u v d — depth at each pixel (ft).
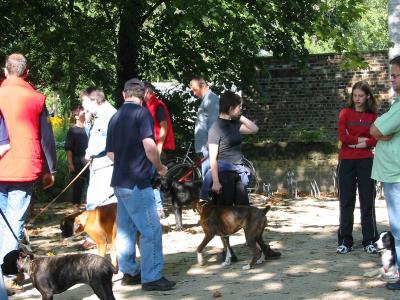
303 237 34.37
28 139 24.61
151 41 55.42
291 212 44.34
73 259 22.35
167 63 56.03
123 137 25.08
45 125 25.07
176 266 28.76
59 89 50.34
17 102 24.58
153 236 25.03
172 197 37.93
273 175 56.39
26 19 49.19
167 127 37.70
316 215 42.65
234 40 52.95
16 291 25.44
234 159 29.14
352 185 30.09
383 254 25.34
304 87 63.62
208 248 32.55
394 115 23.70
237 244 33.19
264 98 58.70
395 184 23.90
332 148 55.77
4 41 49.57
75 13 49.93
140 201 24.98
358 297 23.09
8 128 24.48
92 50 48.39
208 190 29.68
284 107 63.93
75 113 45.93
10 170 24.36
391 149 23.91
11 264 22.54
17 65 25.04
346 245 30.09
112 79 51.44
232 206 27.99
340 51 55.98
